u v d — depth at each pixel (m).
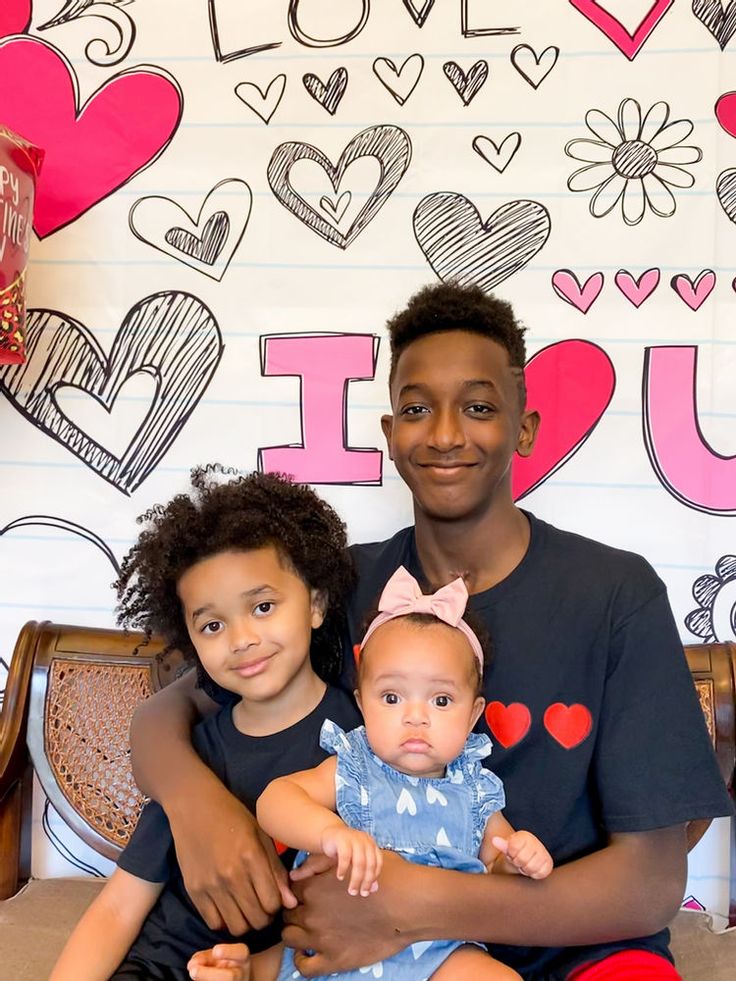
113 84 1.49
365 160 1.45
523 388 1.12
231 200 1.48
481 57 1.42
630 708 0.95
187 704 1.11
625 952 0.93
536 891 0.87
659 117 1.40
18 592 1.53
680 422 1.42
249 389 1.49
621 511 1.44
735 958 1.16
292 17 1.45
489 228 1.44
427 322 1.08
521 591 1.04
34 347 1.52
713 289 1.41
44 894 1.34
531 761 0.98
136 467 1.51
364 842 0.82
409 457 1.05
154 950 0.97
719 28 1.38
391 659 0.94
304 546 1.03
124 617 1.13
